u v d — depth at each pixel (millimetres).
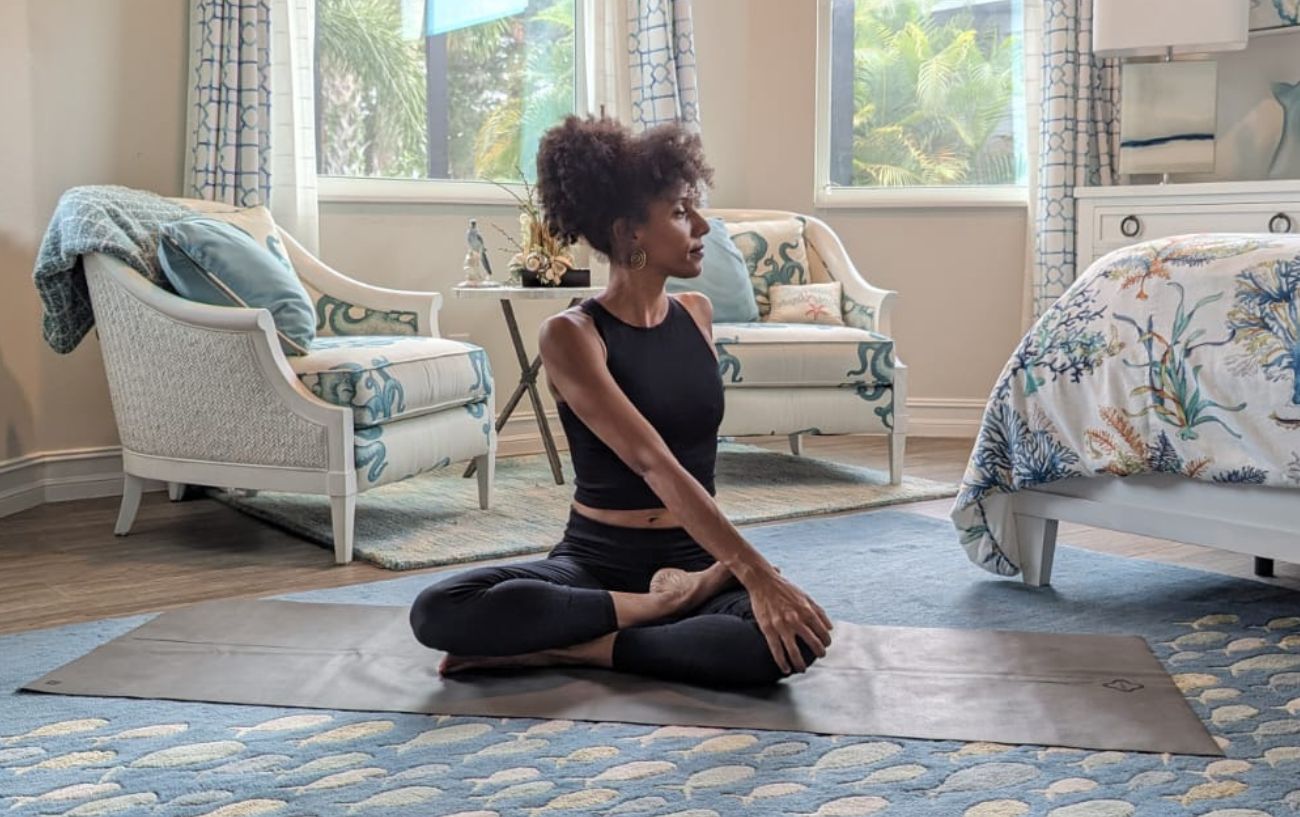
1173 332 2516
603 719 1965
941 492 3949
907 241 5289
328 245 4398
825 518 3594
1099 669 2182
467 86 4789
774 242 4637
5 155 3740
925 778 1742
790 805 1659
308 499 3867
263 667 2219
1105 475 2648
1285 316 2385
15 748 1875
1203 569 2961
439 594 2098
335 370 3096
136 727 1958
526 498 3908
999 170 5293
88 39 3900
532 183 4934
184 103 4102
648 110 4902
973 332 5277
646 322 2146
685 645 2076
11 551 3234
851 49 5352
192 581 2920
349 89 4523
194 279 3205
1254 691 2104
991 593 2746
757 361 3986
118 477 4051
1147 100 4871
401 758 1827
